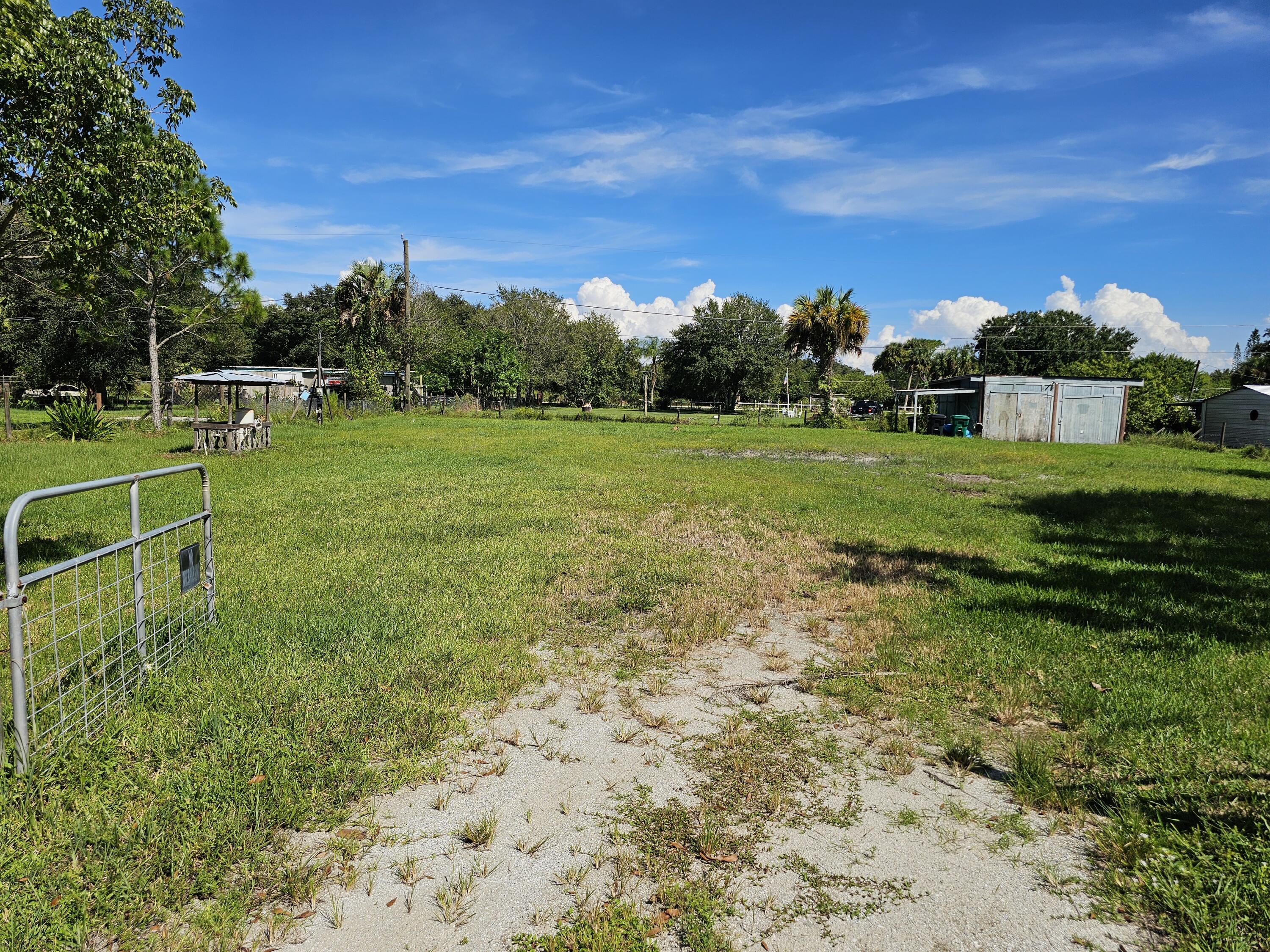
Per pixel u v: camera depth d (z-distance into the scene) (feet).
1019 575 21.95
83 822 8.59
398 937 7.14
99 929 7.09
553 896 7.78
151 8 26.96
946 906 7.68
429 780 10.13
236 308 80.33
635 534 27.71
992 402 105.09
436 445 68.59
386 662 13.92
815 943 7.11
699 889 7.89
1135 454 78.64
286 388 161.89
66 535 24.06
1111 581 21.03
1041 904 7.72
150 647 13.66
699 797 9.84
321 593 18.51
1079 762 10.73
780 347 177.58
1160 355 182.19
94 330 72.43
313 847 8.57
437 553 23.31
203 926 7.18
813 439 93.97
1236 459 75.41
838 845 8.79
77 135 24.59
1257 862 7.93
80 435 64.03
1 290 87.30
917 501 38.14
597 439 83.66
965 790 10.07
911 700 12.92
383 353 129.29
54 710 11.16
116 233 25.80
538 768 10.55
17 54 22.16
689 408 198.90
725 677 14.14
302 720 11.37
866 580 21.36
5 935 6.70
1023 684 13.35
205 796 9.18
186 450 57.26
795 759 10.92
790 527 30.04
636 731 11.75
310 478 42.14
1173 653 14.94
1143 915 7.51
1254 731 11.30
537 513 31.65
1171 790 9.71
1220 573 22.33
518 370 150.00
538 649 15.48
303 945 7.02
